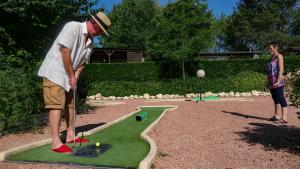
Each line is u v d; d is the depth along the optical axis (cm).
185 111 1065
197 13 2380
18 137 677
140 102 1538
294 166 458
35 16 986
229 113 999
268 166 461
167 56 2291
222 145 580
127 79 2594
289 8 5222
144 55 3912
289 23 5259
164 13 2391
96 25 530
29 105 775
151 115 967
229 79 1973
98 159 474
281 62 796
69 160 471
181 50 2248
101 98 1838
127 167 438
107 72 2611
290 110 1023
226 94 1789
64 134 661
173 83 1947
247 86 1866
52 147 517
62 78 513
